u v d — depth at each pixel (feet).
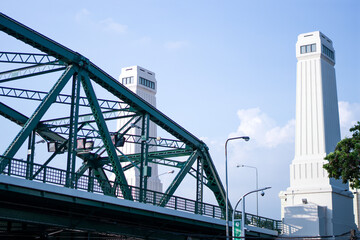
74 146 164.04
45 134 204.85
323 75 299.38
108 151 177.99
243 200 207.31
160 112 205.05
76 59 170.60
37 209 147.95
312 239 256.73
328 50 309.01
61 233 172.96
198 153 222.48
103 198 154.61
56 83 164.55
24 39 157.99
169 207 183.52
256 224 240.53
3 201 135.13
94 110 176.14
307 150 289.33
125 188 175.52
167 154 228.22
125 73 402.72
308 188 278.67
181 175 210.59
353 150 212.64
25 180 133.90
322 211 268.00
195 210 196.34
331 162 207.82
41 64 168.96
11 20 152.56
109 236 183.73
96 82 183.32
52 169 144.97
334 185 280.92
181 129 213.66
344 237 268.41
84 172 221.66
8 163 132.77
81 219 158.20
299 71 302.66
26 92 185.37
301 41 305.32
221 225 206.59
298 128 295.07
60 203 147.02
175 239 200.34
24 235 160.56
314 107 293.84
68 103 189.57
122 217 173.88
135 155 234.79
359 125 207.21
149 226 184.75
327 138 289.74
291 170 289.12
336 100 307.17
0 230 151.84
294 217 263.90
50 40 162.50
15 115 186.29
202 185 220.43
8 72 182.19
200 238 213.05
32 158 182.80
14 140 150.51
